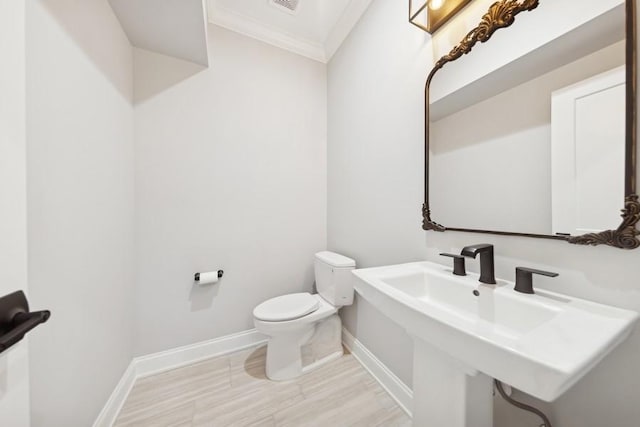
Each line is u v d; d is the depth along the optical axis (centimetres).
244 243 172
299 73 192
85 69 91
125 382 125
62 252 78
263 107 178
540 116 69
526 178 72
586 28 60
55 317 74
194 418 112
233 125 167
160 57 147
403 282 90
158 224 147
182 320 154
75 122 85
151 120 144
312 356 156
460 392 66
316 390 129
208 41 160
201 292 159
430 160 104
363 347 153
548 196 67
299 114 192
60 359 76
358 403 121
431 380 75
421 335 60
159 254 147
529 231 72
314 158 198
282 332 133
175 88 151
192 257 156
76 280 85
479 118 85
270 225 181
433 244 105
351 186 167
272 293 182
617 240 55
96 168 98
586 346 42
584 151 60
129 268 133
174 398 124
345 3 156
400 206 123
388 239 132
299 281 192
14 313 44
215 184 162
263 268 179
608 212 56
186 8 114
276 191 183
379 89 138
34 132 67
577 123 61
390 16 129
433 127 102
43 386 69
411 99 116
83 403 89
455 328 50
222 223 165
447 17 97
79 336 86
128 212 132
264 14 165
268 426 107
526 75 72
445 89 97
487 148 83
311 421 110
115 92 116
